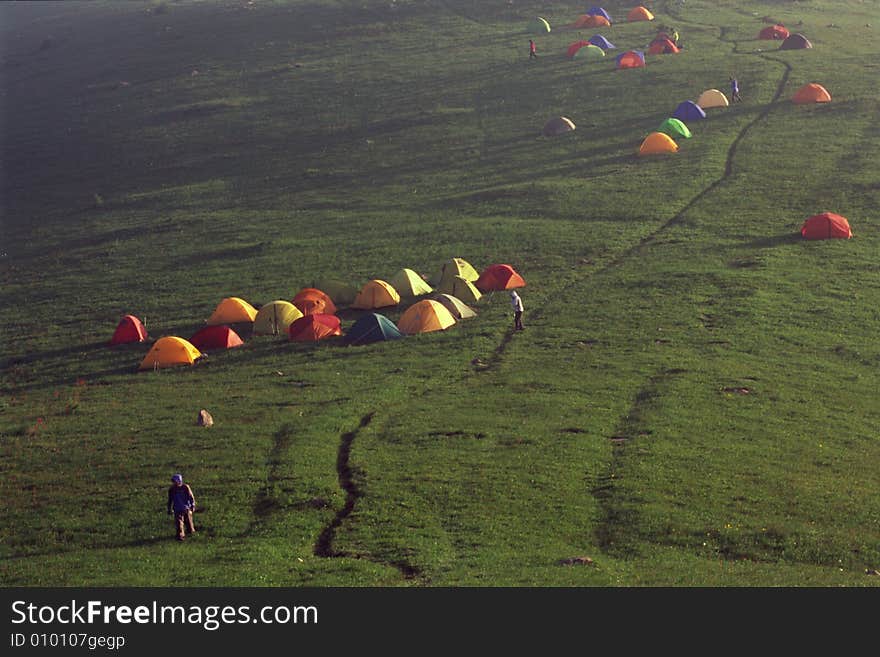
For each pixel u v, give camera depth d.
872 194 71.00
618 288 59.44
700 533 30.55
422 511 33.34
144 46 151.88
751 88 98.94
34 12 195.50
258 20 154.00
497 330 54.91
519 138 95.38
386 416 43.78
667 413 41.12
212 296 66.31
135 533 33.62
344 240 75.12
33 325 65.06
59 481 39.25
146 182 100.31
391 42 135.12
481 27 136.88
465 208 79.44
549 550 29.70
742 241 65.06
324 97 116.25
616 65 111.94
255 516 34.25
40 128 123.88
